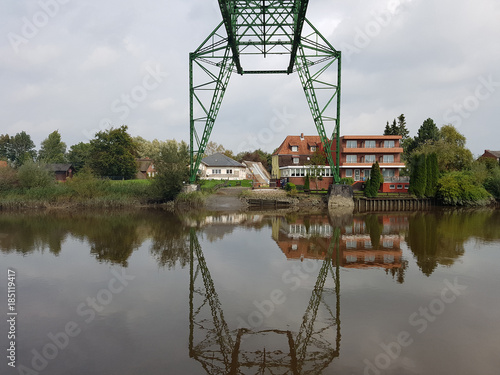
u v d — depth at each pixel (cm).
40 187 3672
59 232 2033
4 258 1398
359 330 754
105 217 2816
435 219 2820
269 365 613
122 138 5641
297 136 5622
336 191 3788
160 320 805
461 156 4922
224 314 838
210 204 3750
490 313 841
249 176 6981
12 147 8662
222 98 3466
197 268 1257
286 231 2120
